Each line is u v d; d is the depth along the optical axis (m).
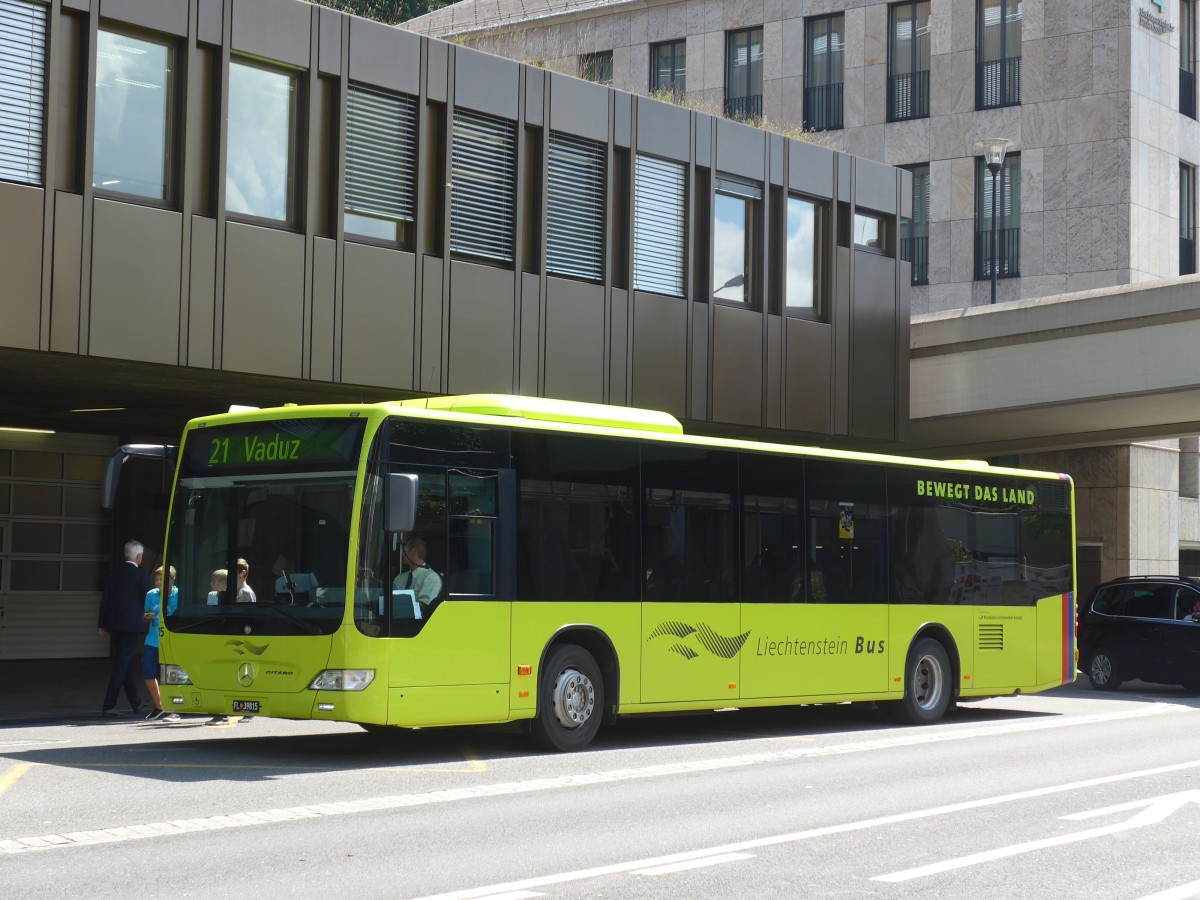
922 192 39.81
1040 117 37.78
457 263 21.56
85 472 29.84
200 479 13.96
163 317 18.42
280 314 19.56
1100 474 36.25
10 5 17.39
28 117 17.48
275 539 13.41
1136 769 13.49
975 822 10.30
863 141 40.47
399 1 41.16
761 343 26.03
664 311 24.48
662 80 44.12
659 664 15.37
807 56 41.75
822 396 27.09
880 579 18.00
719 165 25.59
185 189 18.72
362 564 12.95
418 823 10.07
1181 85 39.16
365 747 15.05
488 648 13.82
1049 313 27.75
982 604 19.30
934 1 39.62
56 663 28.64
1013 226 38.19
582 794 11.62
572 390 23.05
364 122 20.73
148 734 16.56
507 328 22.16
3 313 17.06
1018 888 8.05
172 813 10.38
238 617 13.37
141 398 22.72
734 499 16.38
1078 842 9.51
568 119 23.25
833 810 10.84
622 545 15.14
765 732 17.34
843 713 20.19
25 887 7.80
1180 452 38.84
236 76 19.48
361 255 20.45
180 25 18.80
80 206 17.73
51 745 15.15
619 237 24.06
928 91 39.78
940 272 39.25
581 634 14.84
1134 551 36.00
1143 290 26.39
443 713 13.39
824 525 17.38
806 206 27.30
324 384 20.34
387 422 13.23
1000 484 19.77
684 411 24.72
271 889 7.80
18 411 25.20
